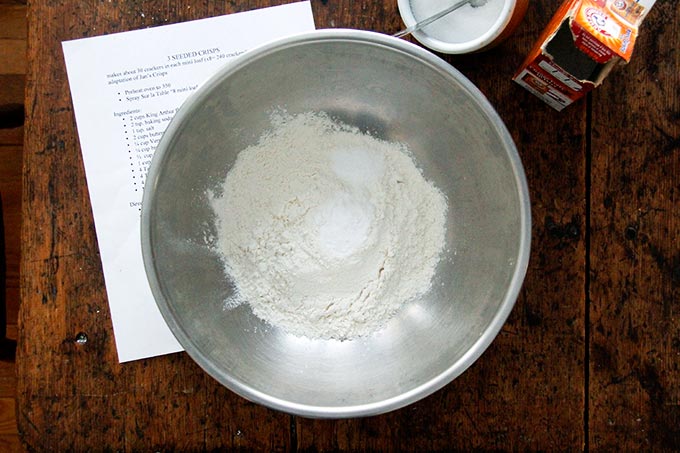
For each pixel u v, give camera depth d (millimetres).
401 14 530
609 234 556
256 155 573
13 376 776
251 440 559
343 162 578
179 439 558
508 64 555
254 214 569
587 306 556
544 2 554
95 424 559
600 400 553
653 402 551
